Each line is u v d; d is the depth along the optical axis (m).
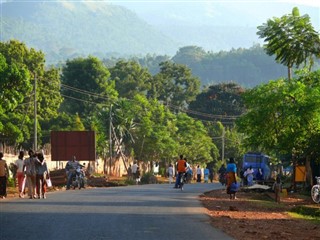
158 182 107.50
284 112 53.31
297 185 65.81
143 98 131.12
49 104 126.81
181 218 29.88
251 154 89.94
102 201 39.12
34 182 41.41
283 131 55.38
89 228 25.52
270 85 55.03
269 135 56.19
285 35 55.97
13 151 84.19
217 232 25.42
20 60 122.44
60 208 33.72
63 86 140.00
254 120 55.38
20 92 76.81
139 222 27.78
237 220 30.92
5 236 23.20
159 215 30.97
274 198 53.19
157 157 128.75
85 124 121.56
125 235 23.72
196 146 138.75
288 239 25.09
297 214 39.88
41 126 117.44
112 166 118.75
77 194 46.81
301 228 30.05
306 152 56.72
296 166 66.06
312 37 55.91
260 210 39.56
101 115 122.31
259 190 59.59
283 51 56.09
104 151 115.31
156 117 132.62
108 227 25.88
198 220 29.31
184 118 142.62
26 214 30.41
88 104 145.25
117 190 55.19
